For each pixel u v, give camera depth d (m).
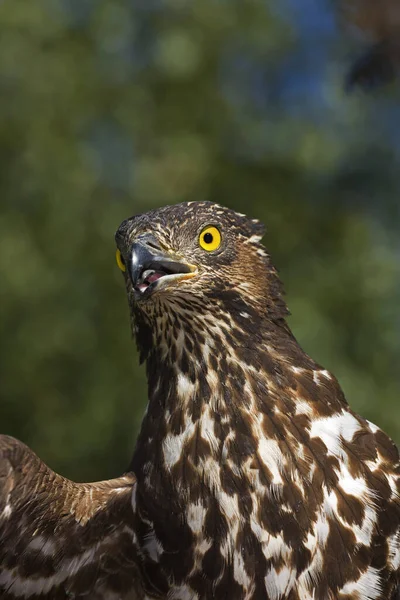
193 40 19.17
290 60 20.78
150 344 5.58
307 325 16.61
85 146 18.23
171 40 18.95
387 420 17.05
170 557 5.09
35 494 5.23
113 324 17.75
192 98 19.33
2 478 5.18
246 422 5.12
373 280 18.66
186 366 5.33
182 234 5.48
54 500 5.26
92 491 5.36
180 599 5.09
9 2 18.56
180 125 19.12
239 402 5.18
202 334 5.33
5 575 5.31
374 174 19.88
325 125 20.02
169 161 18.66
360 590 4.95
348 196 20.00
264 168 19.41
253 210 19.14
